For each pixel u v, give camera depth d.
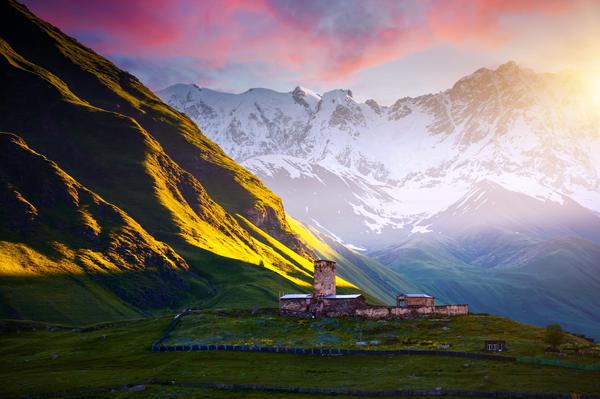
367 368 137.00
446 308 181.38
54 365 155.62
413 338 158.50
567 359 136.25
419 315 179.88
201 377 135.00
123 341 176.88
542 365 133.88
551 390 116.62
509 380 123.31
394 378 128.50
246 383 129.25
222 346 158.00
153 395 125.38
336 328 171.25
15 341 190.12
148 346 166.75
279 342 160.62
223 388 128.50
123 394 127.00
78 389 130.88
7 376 145.25
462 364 136.00
